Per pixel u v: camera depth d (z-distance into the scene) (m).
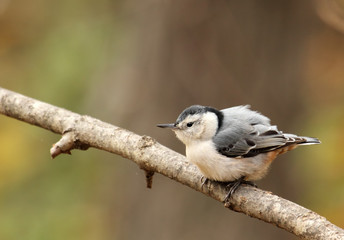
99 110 12.86
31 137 13.91
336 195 13.57
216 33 11.19
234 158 7.05
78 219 13.09
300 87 11.83
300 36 11.60
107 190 13.28
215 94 11.22
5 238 12.71
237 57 11.20
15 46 15.38
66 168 13.59
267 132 7.31
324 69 16.09
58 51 14.00
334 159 14.12
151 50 11.66
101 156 13.43
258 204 6.11
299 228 5.57
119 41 13.71
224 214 11.22
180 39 11.35
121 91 12.24
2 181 13.45
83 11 14.95
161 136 11.49
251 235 11.14
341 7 11.81
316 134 14.62
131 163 11.98
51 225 12.95
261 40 11.23
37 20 15.56
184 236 11.34
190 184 6.79
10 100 7.88
